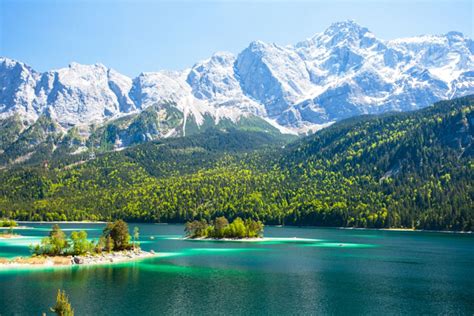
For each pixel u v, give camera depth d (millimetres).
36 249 199125
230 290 140375
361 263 195125
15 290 136500
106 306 121062
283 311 118562
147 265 185500
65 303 95312
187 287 143750
